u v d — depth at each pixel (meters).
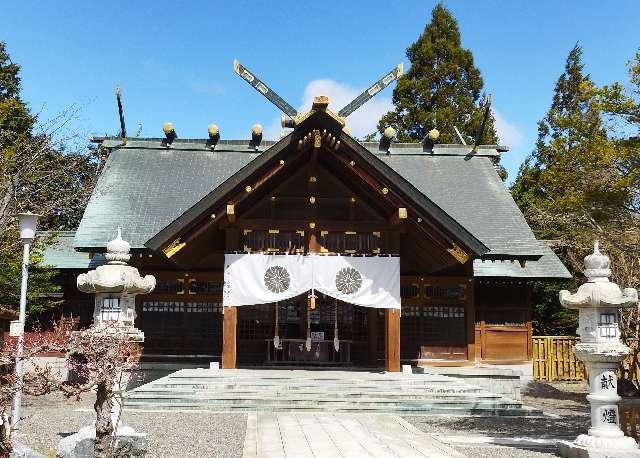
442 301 20.94
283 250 17.88
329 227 17.92
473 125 37.03
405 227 17.95
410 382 15.63
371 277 17.62
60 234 22.44
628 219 13.34
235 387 14.99
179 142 25.53
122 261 9.93
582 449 9.12
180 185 23.20
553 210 23.86
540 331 30.58
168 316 20.27
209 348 20.12
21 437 10.22
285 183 18.09
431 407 14.22
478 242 16.62
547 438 11.23
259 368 18.28
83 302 20.61
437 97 37.97
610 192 12.85
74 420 12.39
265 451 9.55
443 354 20.69
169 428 11.63
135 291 9.74
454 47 38.88
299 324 20.08
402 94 38.66
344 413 13.87
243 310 20.11
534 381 21.00
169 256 16.75
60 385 7.43
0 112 22.89
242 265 17.48
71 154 20.89
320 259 17.59
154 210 21.67
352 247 18.08
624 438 9.23
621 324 18.98
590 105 13.59
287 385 15.10
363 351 20.12
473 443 10.62
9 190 15.29
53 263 20.34
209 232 18.11
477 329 21.23
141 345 20.02
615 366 9.61
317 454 9.38
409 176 24.66
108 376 7.72
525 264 21.23
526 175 36.38
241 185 16.56
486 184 24.50
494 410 14.12
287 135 16.55
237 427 11.83
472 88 38.97
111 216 21.12
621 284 18.73
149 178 23.50
